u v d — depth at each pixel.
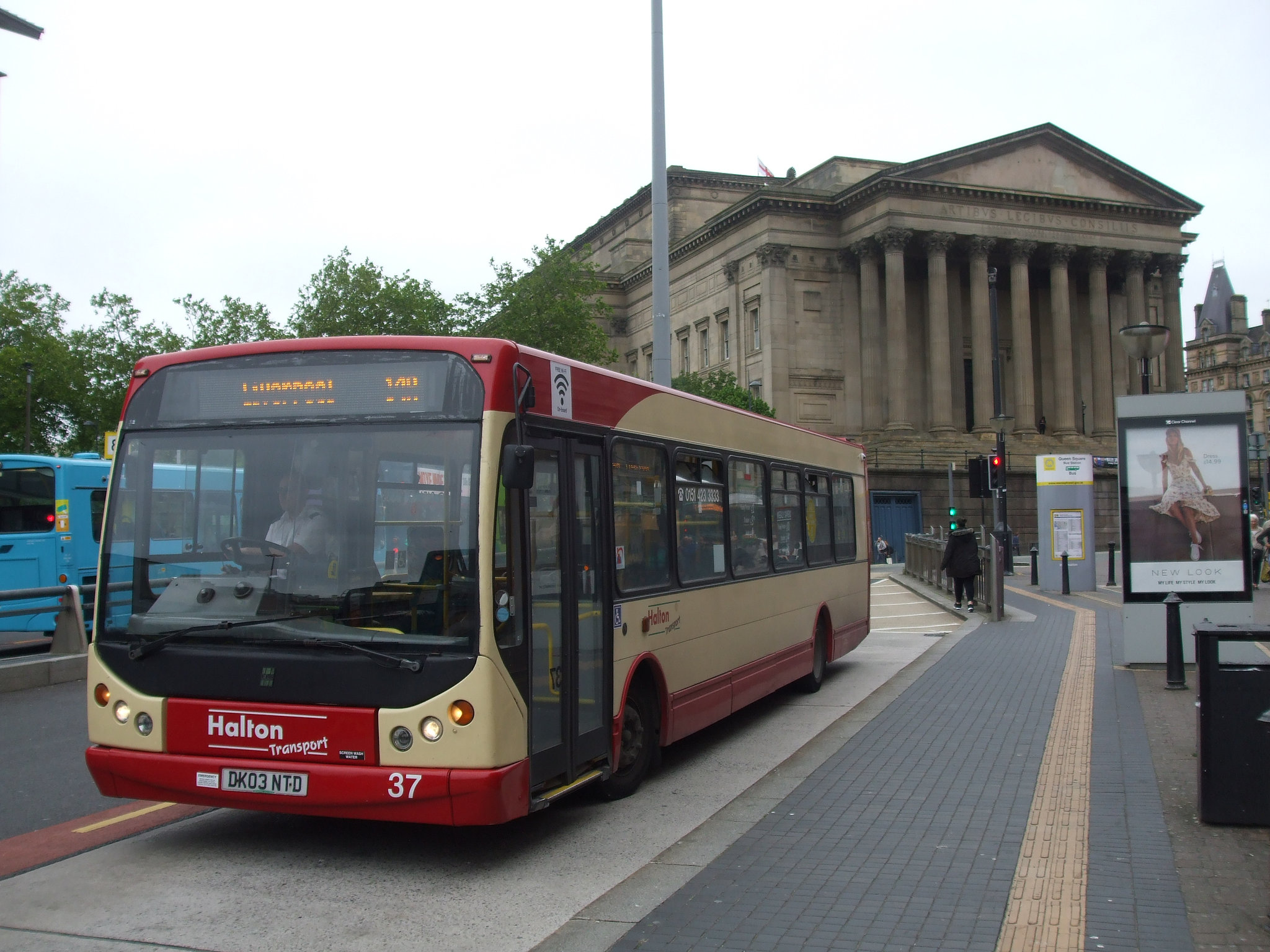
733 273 72.62
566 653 7.65
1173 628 13.19
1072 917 5.86
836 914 5.99
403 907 6.33
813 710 13.29
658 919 5.98
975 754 9.95
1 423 62.75
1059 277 70.44
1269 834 7.34
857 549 16.91
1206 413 14.48
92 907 6.30
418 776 6.51
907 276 71.62
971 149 67.38
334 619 6.77
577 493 8.02
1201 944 5.48
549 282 60.06
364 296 58.62
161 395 7.39
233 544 7.04
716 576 10.82
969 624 22.08
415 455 6.88
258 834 7.84
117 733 7.08
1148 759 9.57
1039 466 32.44
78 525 20.56
